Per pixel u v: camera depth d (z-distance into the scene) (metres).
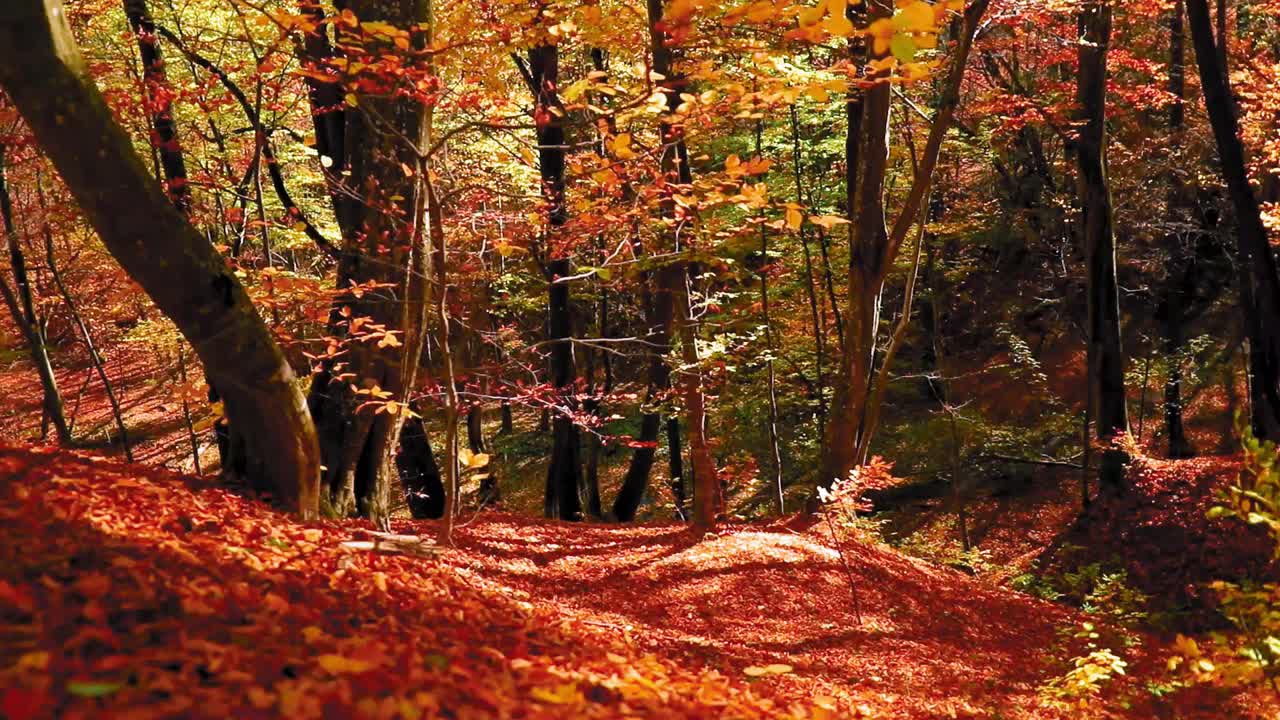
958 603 11.47
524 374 15.62
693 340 11.97
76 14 12.02
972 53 20.86
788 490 23.12
